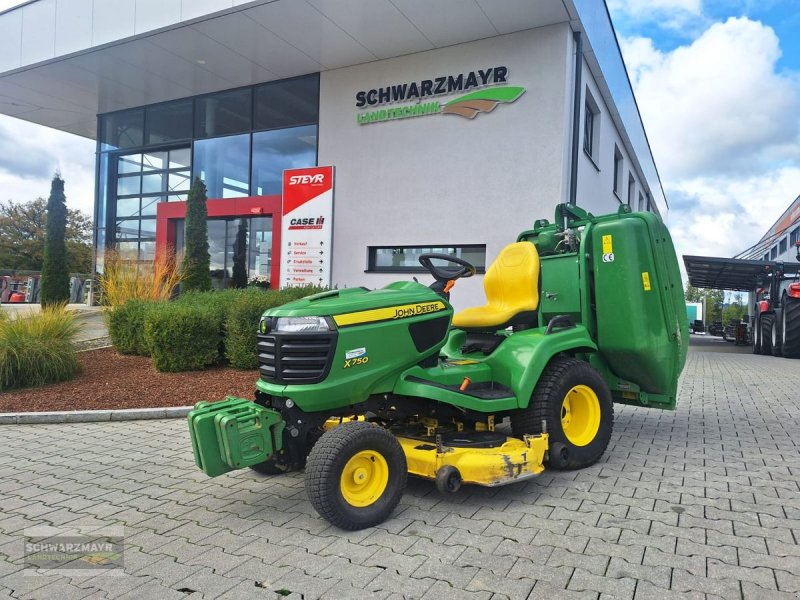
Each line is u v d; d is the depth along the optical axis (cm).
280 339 346
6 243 4319
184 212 1416
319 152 1254
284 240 1090
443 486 343
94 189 1642
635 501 370
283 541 317
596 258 478
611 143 1465
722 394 773
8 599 261
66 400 652
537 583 266
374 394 376
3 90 1454
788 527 327
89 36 1184
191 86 1398
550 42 1017
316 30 1063
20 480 426
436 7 962
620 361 480
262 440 342
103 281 988
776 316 1355
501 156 1058
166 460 473
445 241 1109
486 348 462
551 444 416
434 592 259
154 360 777
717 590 258
